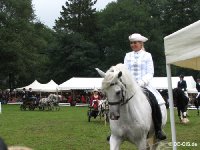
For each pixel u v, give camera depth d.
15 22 68.69
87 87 57.81
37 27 82.94
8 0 69.38
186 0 94.75
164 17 96.81
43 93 68.56
